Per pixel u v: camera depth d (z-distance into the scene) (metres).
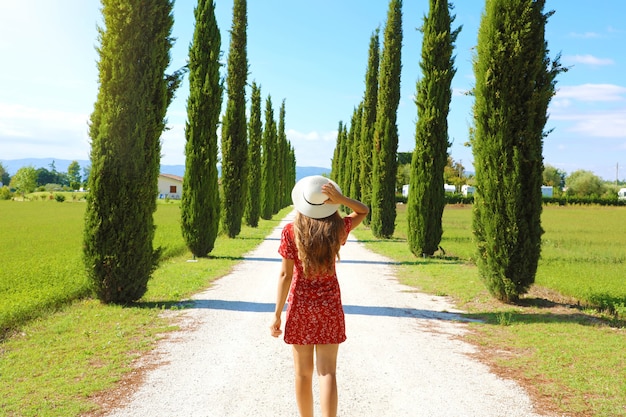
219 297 9.78
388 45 23.89
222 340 6.77
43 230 26.16
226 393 4.87
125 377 5.30
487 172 9.39
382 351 6.38
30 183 125.88
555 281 11.33
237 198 24.14
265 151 42.78
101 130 8.84
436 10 16.42
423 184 16.66
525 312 8.70
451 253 17.88
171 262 15.19
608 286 10.73
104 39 8.91
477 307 9.17
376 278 12.45
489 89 9.36
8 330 7.23
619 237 24.58
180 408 4.49
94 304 9.04
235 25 23.89
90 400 4.64
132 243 8.98
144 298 9.60
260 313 8.41
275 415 4.36
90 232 8.87
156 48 9.19
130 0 8.84
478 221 9.75
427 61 16.59
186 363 5.79
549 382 5.21
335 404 3.63
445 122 16.62
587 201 82.31
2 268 12.65
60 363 5.74
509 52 9.15
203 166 16.28
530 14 9.08
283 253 3.79
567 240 22.84
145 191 9.16
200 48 16.44
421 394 4.90
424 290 10.86
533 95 9.05
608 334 7.11
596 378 5.25
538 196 9.24
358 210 3.94
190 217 16.19
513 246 9.19
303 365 3.84
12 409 4.38
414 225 16.81
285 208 69.62
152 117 9.23
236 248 19.34
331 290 3.79
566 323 7.75
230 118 23.98
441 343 6.78
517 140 9.20
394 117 24.52
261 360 5.92
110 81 8.82
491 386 5.12
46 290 9.64
